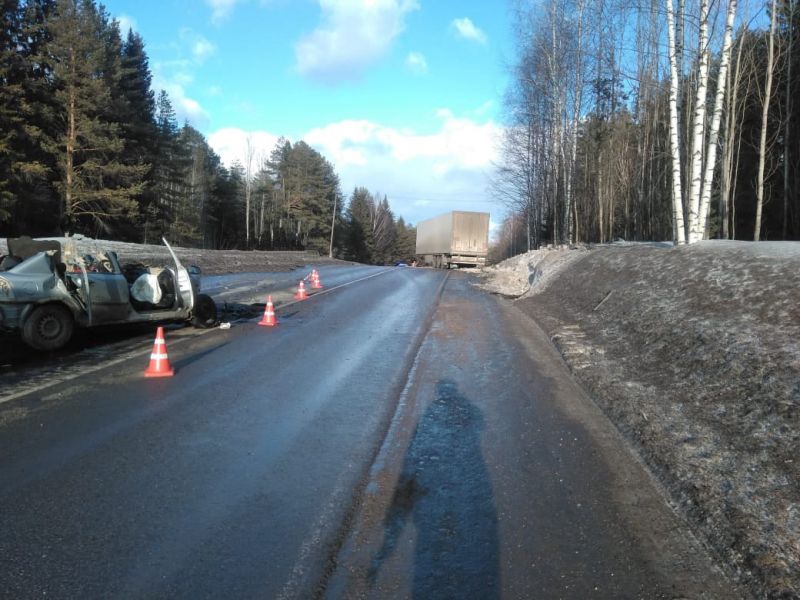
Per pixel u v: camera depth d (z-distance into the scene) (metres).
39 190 33.09
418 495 4.30
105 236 39.62
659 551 3.59
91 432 5.31
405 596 3.06
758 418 5.21
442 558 3.45
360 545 3.57
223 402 6.39
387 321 13.09
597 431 5.82
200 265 24.91
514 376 8.07
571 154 31.52
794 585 3.13
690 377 6.80
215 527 3.70
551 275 19.47
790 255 9.08
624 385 7.11
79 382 7.02
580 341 10.17
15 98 30.75
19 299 8.15
